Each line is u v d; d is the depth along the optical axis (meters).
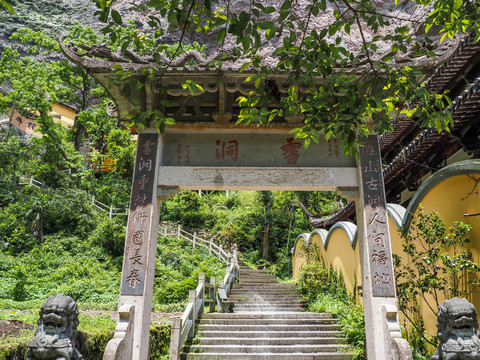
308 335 9.66
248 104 5.46
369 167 6.20
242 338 9.35
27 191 24.23
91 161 29.94
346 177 6.27
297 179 6.27
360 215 6.17
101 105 27.19
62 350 4.41
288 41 4.64
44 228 21.75
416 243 8.23
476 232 6.53
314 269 14.83
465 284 6.66
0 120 32.44
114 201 25.19
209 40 32.72
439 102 5.15
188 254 21.16
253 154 6.48
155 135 6.42
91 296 15.05
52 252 19.25
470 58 8.69
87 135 34.66
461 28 4.97
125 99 6.39
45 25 38.38
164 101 5.13
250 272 22.17
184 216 26.80
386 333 5.38
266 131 6.57
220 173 6.29
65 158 27.44
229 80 6.08
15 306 12.45
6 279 15.29
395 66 5.80
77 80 28.25
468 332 4.31
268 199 28.09
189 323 9.41
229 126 6.50
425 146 9.22
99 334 7.26
